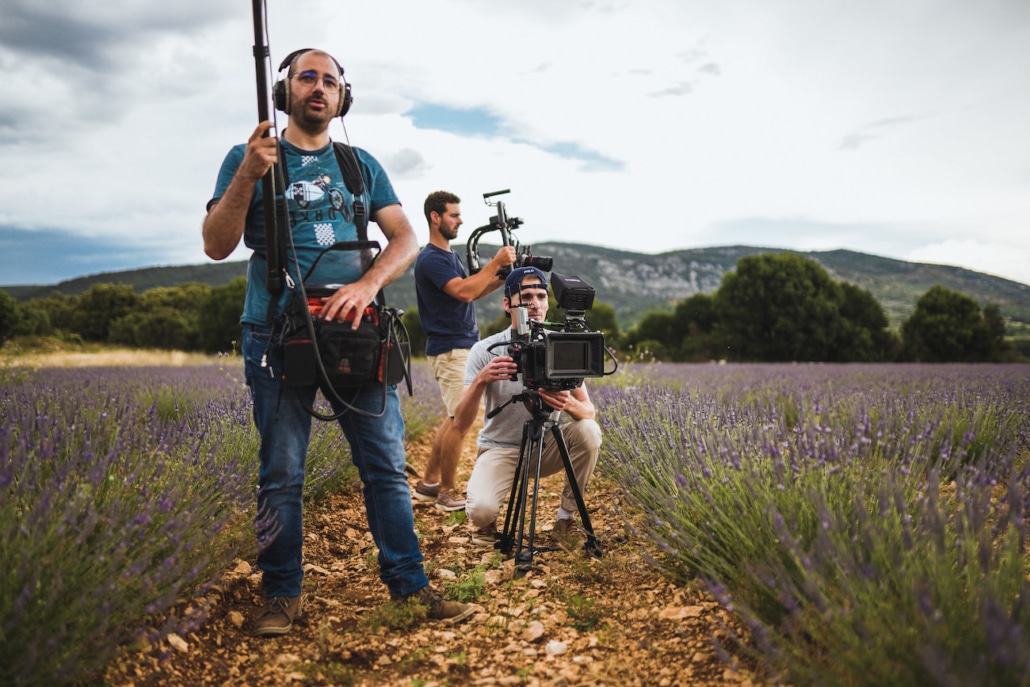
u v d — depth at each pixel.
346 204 2.54
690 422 3.74
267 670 2.15
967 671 1.35
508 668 2.19
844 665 1.65
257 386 2.46
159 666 2.04
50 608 1.75
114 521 2.12
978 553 1.75
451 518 4.11
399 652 2.31
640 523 3.34
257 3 2.20
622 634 2.38
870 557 1.96
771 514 2.20
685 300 59.34
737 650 2.10
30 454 2.34
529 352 2.94
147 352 29.88
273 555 2.46
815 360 50.47
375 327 2.44
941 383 7.68
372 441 2.57
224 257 2.39
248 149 2.15
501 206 4.29
